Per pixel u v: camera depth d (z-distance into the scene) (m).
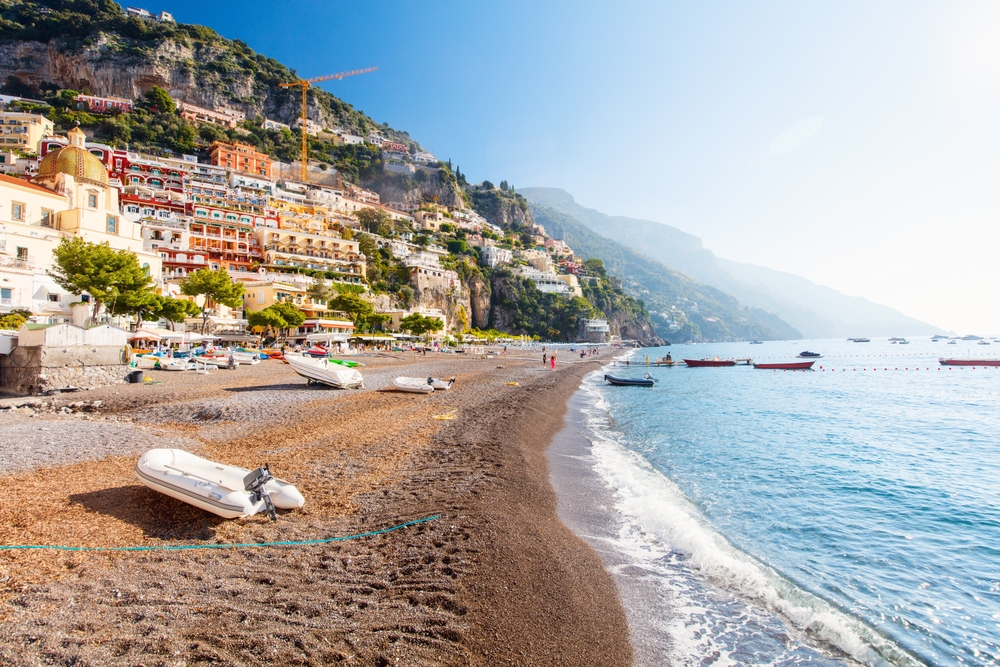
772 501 14.46
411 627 6.51
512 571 8.34
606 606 7.95
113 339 29.47
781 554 10.84
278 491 10.55
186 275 81.62
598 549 10.20
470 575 8.00
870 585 9.55
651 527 11.65
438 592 7.42
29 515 9.62
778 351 184.00
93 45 163.50
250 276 88.62
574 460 18.02
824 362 106.94
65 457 13.54
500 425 20.88
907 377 66.94
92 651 5.63
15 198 48.03
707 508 13.64
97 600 6.79
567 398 36.47
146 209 95.81
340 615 6.71
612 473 16.45
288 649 5.87
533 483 13.80
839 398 42.72
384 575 7.91
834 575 9.91
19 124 111.06
